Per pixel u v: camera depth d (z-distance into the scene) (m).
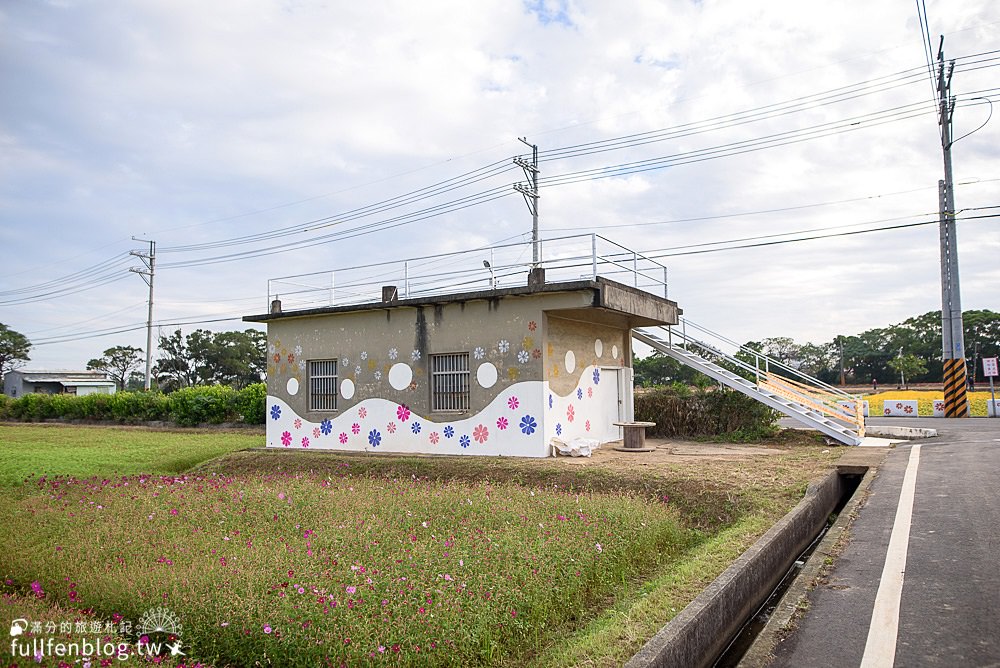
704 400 20.42
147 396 36.84
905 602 5.96
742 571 6.50
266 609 5.40
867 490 10.59
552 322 15.52
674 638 4.70
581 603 6.49
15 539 7.89
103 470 16.38
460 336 15.99
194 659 5.06
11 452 20.33
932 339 58.75
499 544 7.16
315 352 18.41
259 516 9.02
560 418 15.60
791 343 68.12
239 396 31.47
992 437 16.98
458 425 15.87
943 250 26.28
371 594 5.60
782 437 18.70
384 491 10.91
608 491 11.87
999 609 5.72
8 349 65.62
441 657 4.95
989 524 8.30
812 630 5.45
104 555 7.13
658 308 17.59
